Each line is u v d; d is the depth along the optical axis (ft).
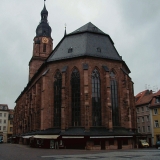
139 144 187.62
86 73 159.53
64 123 156.56
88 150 134.51
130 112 176.96
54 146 153.38
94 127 157.07
